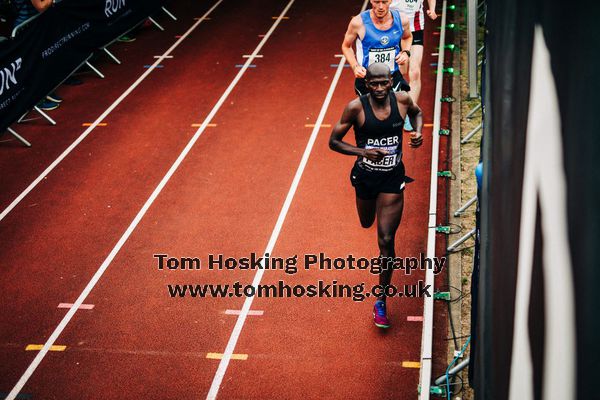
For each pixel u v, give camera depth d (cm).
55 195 1091
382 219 717
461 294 830
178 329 788
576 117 128
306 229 961
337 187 1062
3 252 951
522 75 178
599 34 119
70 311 827
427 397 625
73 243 964
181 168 1151
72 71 1458
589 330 112
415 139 716
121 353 755
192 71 1571
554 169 140
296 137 1231
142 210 1034
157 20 1939
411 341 751
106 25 1603
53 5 1370
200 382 708
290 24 1852
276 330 777
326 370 715
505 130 202
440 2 1872
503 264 194
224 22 1898
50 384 716
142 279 879
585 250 117
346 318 789
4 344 776
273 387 696
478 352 255
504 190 199
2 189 1115
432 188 962
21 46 1263
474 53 1277
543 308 137
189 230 977
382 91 654
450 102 1319
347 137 1219
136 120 1342
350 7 1955
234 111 1353
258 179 1099
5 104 1222
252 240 945
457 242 892
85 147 1245
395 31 977
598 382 109
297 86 1450
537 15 162
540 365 135
